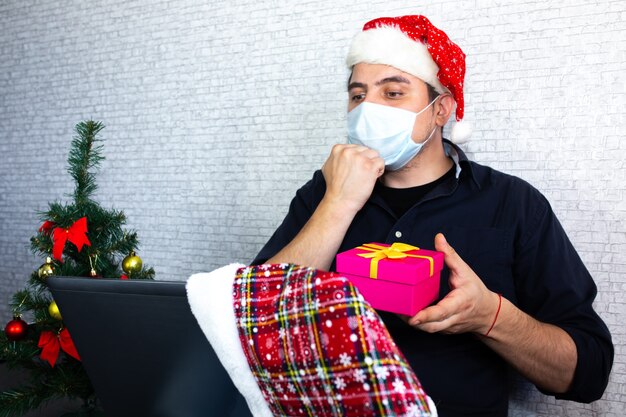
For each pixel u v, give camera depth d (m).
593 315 0.87
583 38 0.99
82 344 0.43
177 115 1.45
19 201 1.67
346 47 1.22
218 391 0.42
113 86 1.53
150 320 0.40
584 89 1.00
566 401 1.06
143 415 0.44
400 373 0.33
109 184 1.57
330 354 0.34
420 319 0.63
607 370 0.85
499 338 0.75
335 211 0.83
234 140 1.38
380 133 0.90
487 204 0.95
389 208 0.98
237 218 1.39
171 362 0.41
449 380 0.88
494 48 1.07
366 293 0.66
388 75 0.89
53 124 1.63
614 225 1.00
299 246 0.81
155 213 1.50
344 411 0.35
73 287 0.41
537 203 0.94
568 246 0.94
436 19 1.12
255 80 1.34
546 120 1.04
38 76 1.65
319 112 1.26
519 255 0.92
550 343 0.79
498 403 0.91
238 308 0.38
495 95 1.08
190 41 1.41
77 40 1.57
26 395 1.02
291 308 0.36
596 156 1.00
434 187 0.98
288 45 1.29
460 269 0.66
